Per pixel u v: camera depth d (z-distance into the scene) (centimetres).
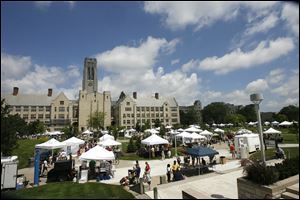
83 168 1923
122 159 2770
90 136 6144
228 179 1481
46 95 10419
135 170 1644
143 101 12050
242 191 1048
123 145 4375
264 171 991
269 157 2248
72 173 1802
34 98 10075
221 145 3919
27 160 2752
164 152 2952
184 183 1438
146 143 2609
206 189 1280
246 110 12300
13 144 1393
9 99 9569
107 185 1213
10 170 1395
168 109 12181
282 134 4978
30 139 5231
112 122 12369
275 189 919
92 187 1157
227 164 2147
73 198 945
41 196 988
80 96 10869
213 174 1655
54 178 1755
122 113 11244
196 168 1820
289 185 965
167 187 1369
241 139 2925
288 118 7231
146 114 11731
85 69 12681
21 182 1533
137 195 1241
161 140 2641
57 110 10081
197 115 12750
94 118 9019
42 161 2314
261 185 959
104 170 1877
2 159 1430
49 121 9938
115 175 1978
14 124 1430
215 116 13162
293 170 1074
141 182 1294
